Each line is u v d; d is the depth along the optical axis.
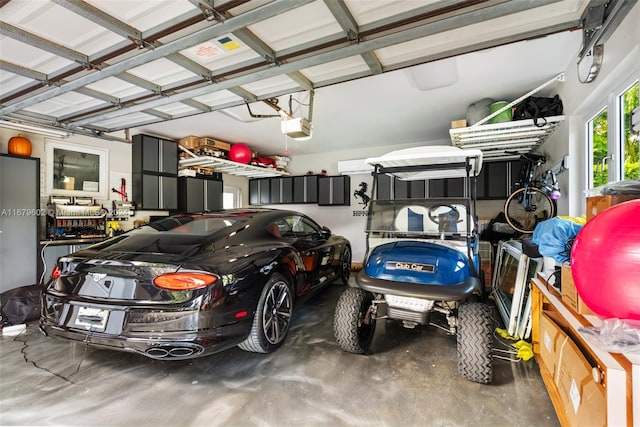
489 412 1.76
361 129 5.28
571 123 3.04
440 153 2.43
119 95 3.07
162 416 1.72
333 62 2.51
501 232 4.73
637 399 0.97
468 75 3.15
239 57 2.36
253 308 2.21
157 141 5.24
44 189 4.15
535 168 4.37
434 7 1.77
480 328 2.03
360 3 1.77
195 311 1.83
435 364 2.33
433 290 2.04
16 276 3.62
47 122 3.79
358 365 2.31
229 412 1.76
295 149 7.00
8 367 2.25
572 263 1.31
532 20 1.94
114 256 2.01
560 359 1.55
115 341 1.83
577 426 1.27
